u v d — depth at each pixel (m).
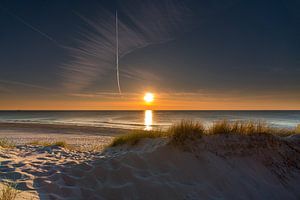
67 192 3.67
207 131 5.94
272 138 5.87
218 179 4.44
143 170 4.42
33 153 6.52
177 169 4.53
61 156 6.34
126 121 45.53
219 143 5.37
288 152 5.72
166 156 4.83
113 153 6.95
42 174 4.25
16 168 4.39
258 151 5.45
